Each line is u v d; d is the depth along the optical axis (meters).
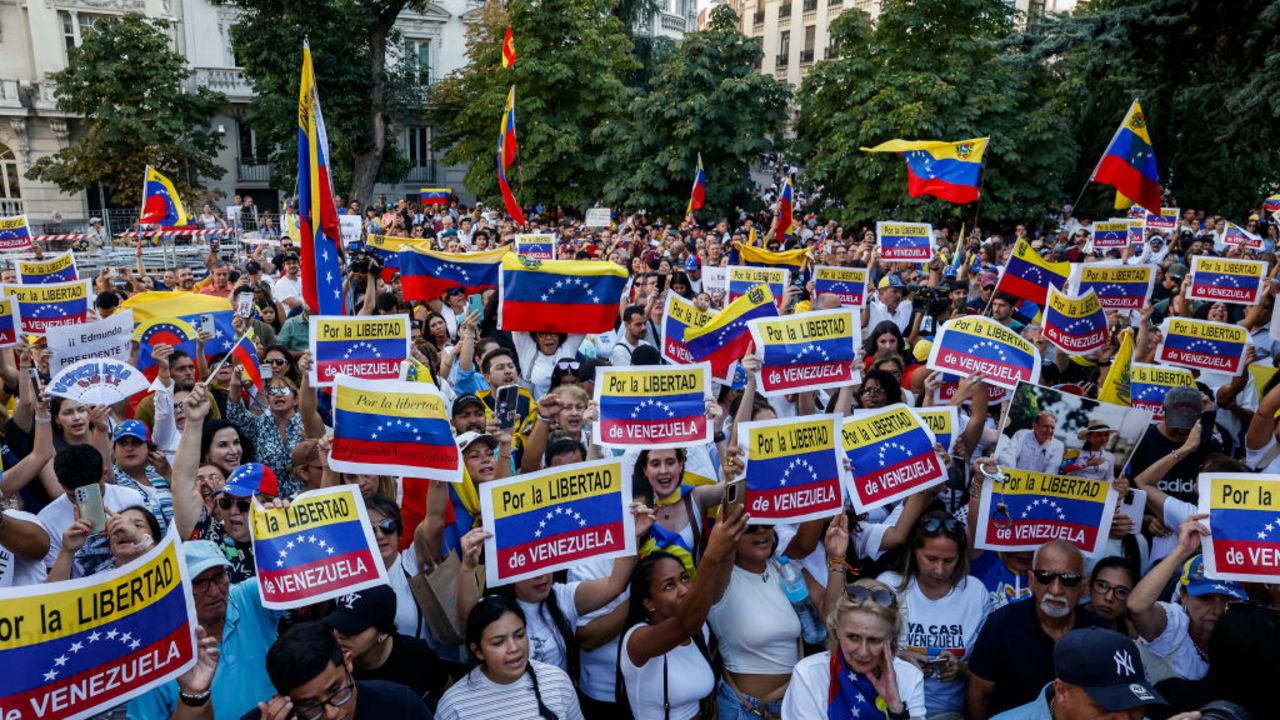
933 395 6.48
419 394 4.73
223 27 38.59
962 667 4.40
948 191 12.16
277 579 3.93
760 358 5.61
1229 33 18.48
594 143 32.09
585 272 8.34
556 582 5.11
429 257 9.73
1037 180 26.02
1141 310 8.55
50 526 4.55
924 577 4.48
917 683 3.67
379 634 3.93
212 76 38.34
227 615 4.03
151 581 3.10
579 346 9.02
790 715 3.77
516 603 3.80
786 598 4.49
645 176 29.27
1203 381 8.41
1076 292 8.63
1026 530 4.89
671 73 29.47
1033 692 3.99
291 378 8.23
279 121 32.53
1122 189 11.37
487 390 7.72
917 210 25.67
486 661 3.69
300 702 3.07
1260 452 6.49
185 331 8.62
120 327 7.53
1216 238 19.61
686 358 7.61
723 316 7.57
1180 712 3.76
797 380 5.69
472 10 42.81
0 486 5.15
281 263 13.34
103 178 32.75
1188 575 4.35
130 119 31.66
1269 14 17.22
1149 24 18.73
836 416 4.80
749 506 4.65
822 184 29.34
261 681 4.00
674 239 19.31
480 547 4.18
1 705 2.82
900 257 11.98
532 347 8.52
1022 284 9.32
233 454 5.59
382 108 34.09
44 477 5.47
